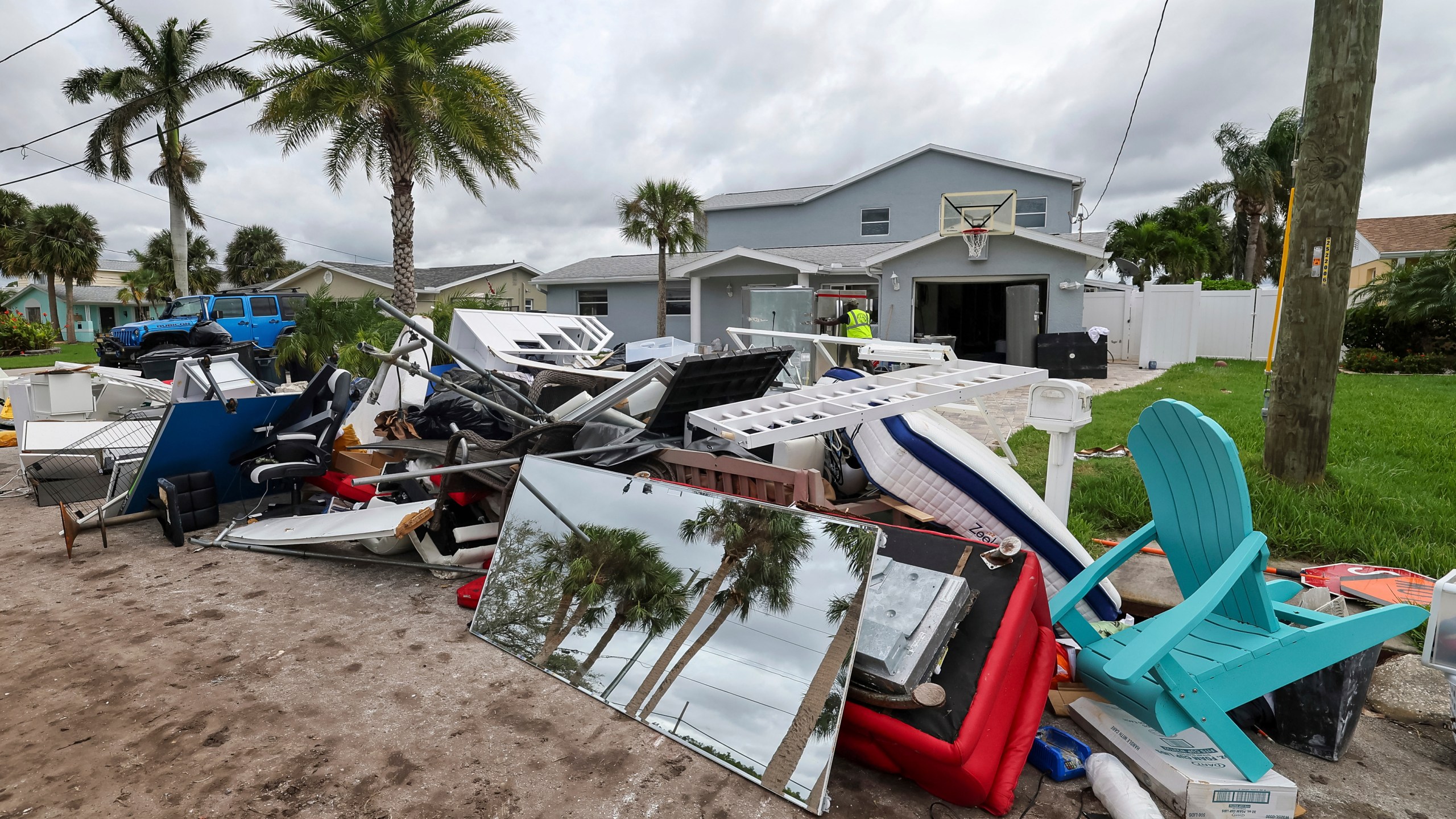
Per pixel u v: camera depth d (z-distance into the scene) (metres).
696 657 2.74
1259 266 36.47
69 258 42.88
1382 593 3.44
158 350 15.23
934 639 2.33
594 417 4.84
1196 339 16.80
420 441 5.33
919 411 4.61
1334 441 7.08
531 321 9.33
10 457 8.34
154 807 2.32
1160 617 2.29
